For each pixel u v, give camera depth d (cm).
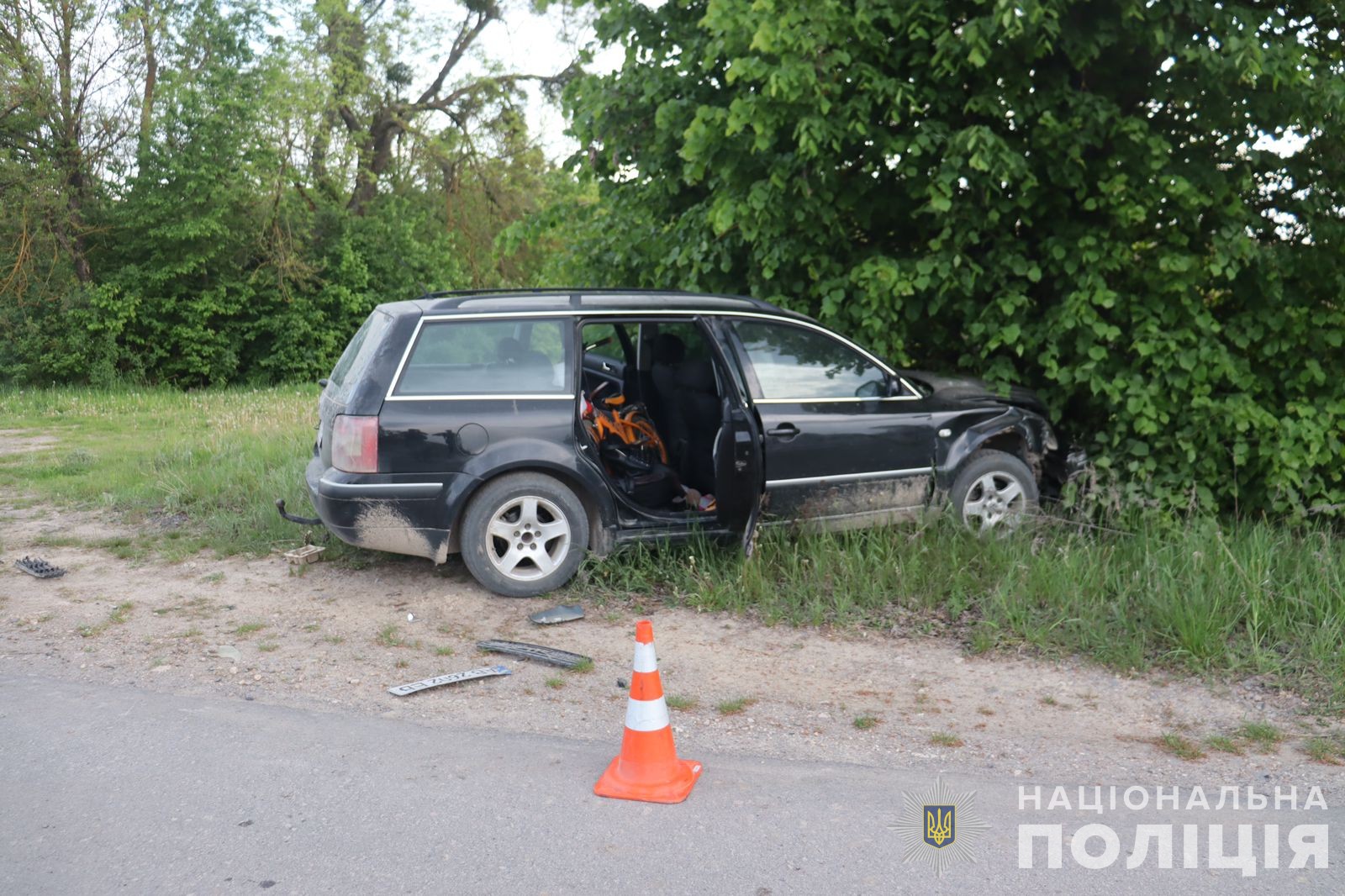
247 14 2681
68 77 2470
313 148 2934
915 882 328
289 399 1961
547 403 629
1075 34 701
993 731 455
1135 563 651
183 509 870
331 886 324
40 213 2378
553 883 326
